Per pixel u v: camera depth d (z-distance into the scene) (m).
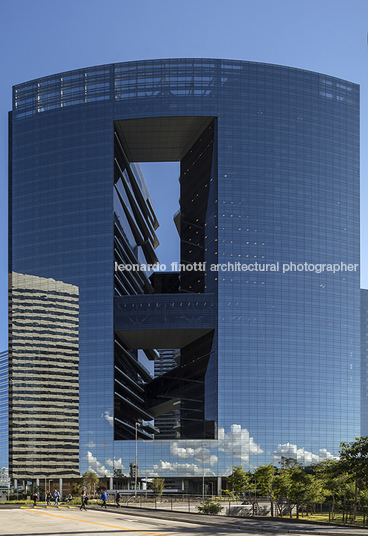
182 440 141.38
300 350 150.38
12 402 150.88
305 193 159.25
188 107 157.62
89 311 152.00
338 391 151.75
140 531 35.03
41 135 164.25
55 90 165.62
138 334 153.62
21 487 143.12
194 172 171.50
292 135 160.88
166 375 179.75
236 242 152.38
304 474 92.88
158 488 131.50
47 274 156.75
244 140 157.25
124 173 178.50
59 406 147.50
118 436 148.25
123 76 161.25
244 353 147.00
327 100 166.75
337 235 160.75
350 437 150.12
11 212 163.25
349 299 158.75
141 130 164.12
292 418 145.75
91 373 148.00
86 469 141.75
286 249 154.88
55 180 161.00
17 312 156.88
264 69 162.25
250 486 99.06
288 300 152.25
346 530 35.62
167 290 197.62
